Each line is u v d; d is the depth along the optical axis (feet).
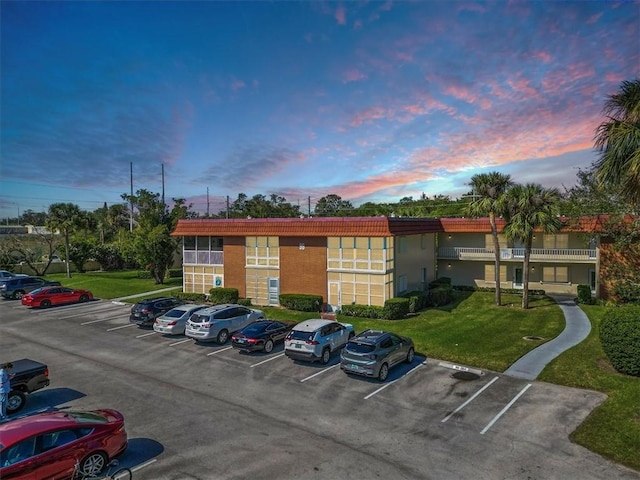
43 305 104.17
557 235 116.26
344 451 35.17
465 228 121.80
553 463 33.12
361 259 90.99
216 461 33.60
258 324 67.00
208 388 50.21
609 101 44.27
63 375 55.11
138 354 64.59
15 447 27.76
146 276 160.15
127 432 38.78
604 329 53.42
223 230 106.93
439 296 98.89
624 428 38.04
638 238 90.89
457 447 35.76
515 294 117.08
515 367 55.83
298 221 97.71
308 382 51.93
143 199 155.74
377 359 51.06
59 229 160.35
